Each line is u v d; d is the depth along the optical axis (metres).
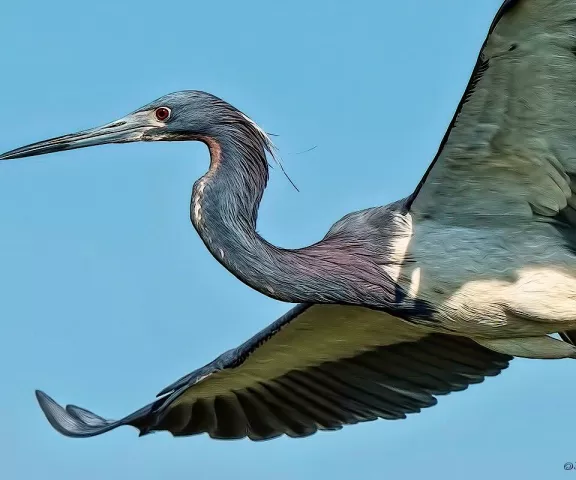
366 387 14.91
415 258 13.07
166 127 13.47
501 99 11.98
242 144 13.12
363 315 14.26
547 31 11.38
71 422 14.20
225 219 12.83
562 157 12.34
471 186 12.80
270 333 14.28
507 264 12.88
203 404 14.91
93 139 13.66
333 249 13.15
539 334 13.26
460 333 13.40
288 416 14.95
